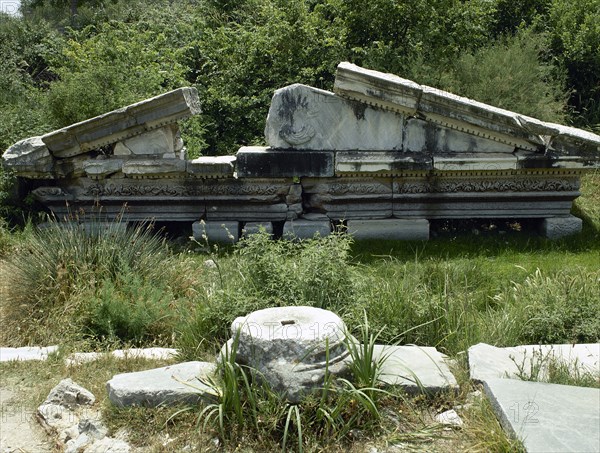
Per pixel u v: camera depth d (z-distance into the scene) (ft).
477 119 24.47
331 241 16.93
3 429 12.80
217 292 16.35
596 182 29.60
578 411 11.80
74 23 60.03
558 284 18.54
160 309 17.35
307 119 25.11
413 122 24.94
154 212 26.14
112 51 36.63
